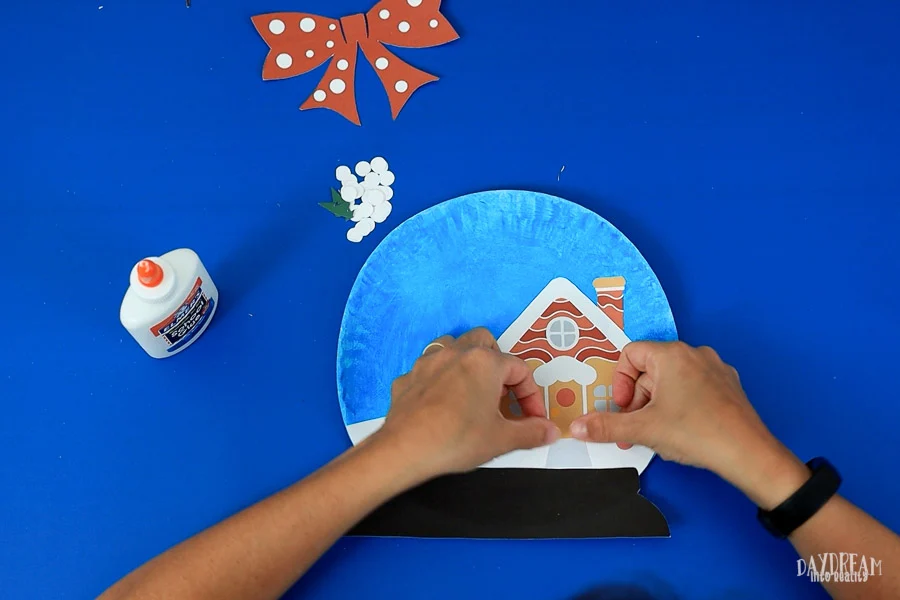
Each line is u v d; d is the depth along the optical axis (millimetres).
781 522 594
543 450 679
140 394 702
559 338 711
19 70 770
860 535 580
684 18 783
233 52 775
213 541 563
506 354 675
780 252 741
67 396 701
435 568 665
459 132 765
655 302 716
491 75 774
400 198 752
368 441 617
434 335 715
